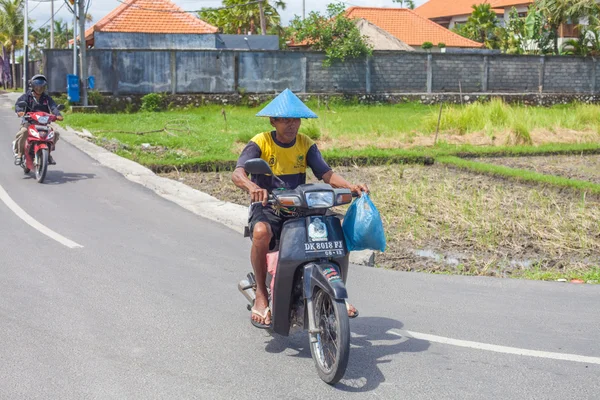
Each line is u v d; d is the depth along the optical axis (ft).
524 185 45.52
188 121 82.69
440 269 26.04
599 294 22.04
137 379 15.01
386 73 112.16
